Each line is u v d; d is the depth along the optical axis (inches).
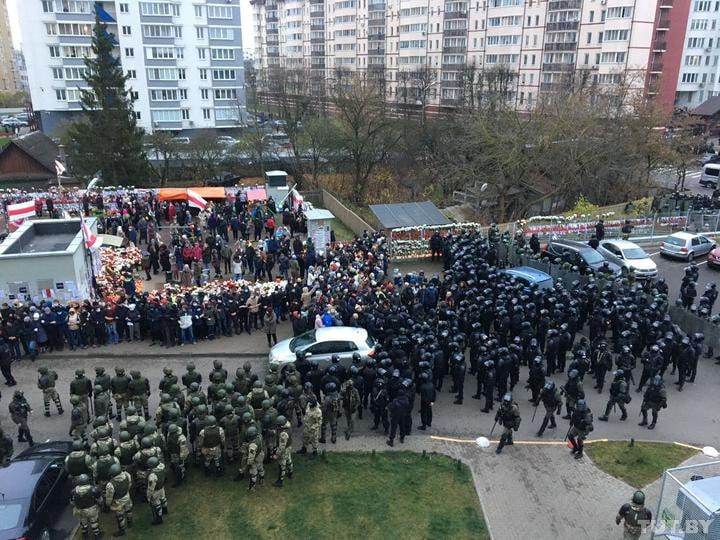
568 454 594.2
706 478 462.3
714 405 692.7
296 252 1111.6
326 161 2399.1
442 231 1261.1
